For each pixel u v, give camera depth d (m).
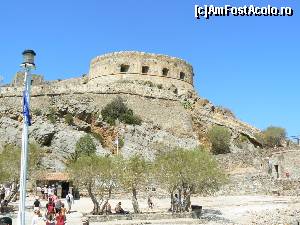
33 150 46.66
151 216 39.72
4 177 41.62
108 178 41.19
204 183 43.22
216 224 37.69
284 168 65.69
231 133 87.56
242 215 42.62
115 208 41.69
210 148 82.31
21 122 75.31
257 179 59.16
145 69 98.81
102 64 100.19
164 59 99.81
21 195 19.84
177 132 84.31
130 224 35.97
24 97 20.66
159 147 75.81
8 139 69.44
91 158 41.59
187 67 103.19
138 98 88.50
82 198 54.84
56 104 80.38
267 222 39.75
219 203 49.84
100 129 76.94
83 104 80.19
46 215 32.22
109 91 88.50
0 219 17.27
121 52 98.62
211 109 94.88
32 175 48.62
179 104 90.50
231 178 60.09
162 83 98.19
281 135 91.81
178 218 40.03
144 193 56.66
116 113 80.88
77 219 36.91
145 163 43.16
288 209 45.34
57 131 70.25
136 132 77.69
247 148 86.50
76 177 40.78
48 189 50.28
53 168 61.94
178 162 42.56
